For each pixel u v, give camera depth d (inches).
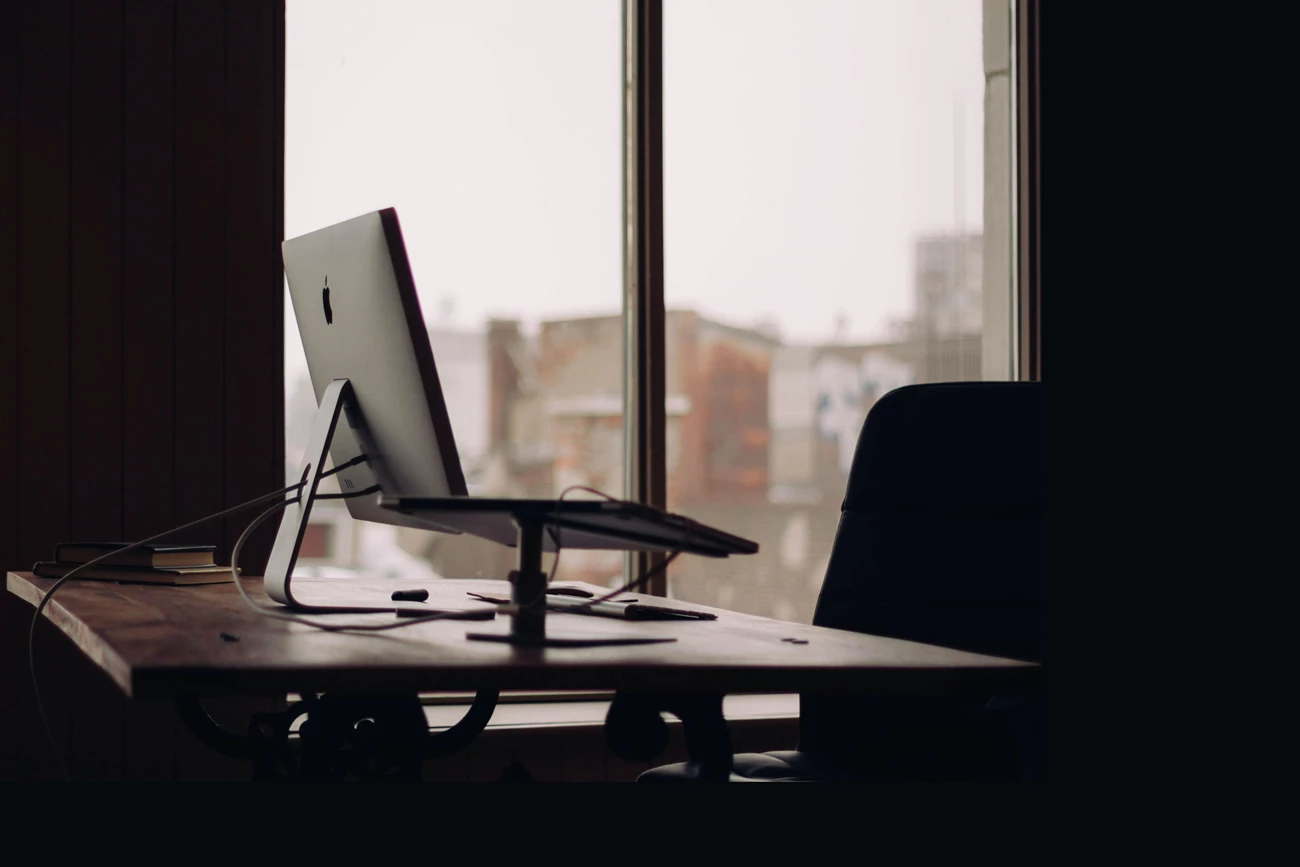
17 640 96.1
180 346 101.7
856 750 67.8
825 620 70.9
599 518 43.6
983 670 40.5
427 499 43.7
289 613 53.0
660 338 117.0
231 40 104.0
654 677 37.5
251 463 103.5
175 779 99.1
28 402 97.3
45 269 98.1
